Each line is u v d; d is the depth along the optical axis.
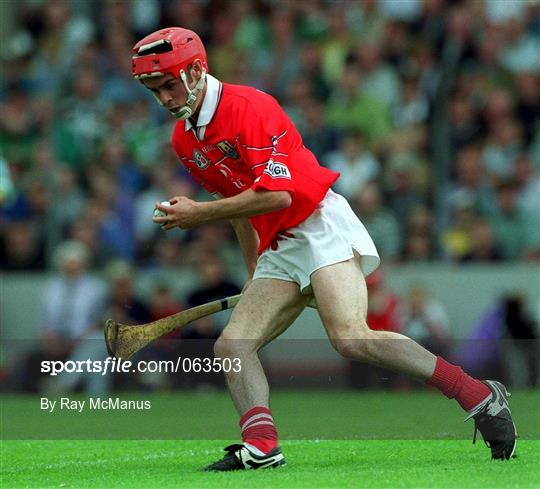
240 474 18.80
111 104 52.62
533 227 46.56
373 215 45.62
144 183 49.19
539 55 52.94
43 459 23.00
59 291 43.94
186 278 46.03
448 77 50.50
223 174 20.28
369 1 54.31
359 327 19.52
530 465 19.11
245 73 53.47
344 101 50.03
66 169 49.66
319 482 17.52
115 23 57.06
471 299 45.16
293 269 19.97
